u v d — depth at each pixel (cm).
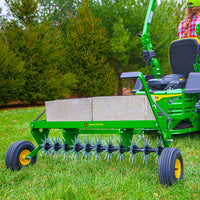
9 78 1116
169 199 238
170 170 258
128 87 1606
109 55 1430
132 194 249
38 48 1201
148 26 517
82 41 1347
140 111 276
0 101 1130
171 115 412
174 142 438
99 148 324
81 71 1352
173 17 1546
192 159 350
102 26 1445
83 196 246
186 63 469
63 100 315
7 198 254
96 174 303
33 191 263
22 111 963
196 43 446
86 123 296
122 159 322
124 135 312
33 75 1205
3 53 1114
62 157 378
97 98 296
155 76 510
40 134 345
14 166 321
